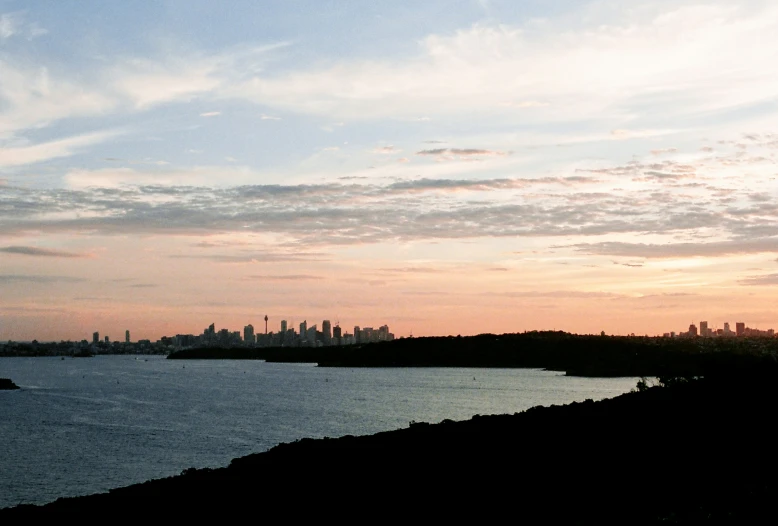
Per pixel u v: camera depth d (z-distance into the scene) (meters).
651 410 55.69
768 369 67.00
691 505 29.20
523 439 50.22
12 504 56.25
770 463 37.16
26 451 85.56
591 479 38.47
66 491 61.75
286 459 51.84
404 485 41.03
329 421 121.62
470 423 59.38
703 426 48.19
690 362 186.38
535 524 30.95
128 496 43.53
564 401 158.00
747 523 24.39
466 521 33.00
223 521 36.47
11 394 194.50
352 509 37.00
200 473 50.38
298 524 35.09
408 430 59.53
